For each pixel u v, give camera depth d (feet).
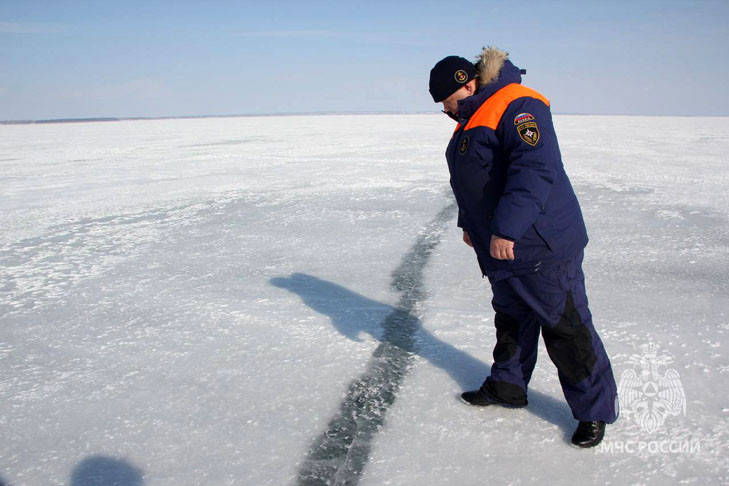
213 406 6.85
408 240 15.10
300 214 18.84
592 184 24.09
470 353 8.14
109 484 5.42
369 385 7.26
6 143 68.08
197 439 6.15
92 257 14.03
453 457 5.67
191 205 20.92
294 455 5.80
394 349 8.36
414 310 9.98
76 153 48.26
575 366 5.69
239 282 11.82
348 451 5.83
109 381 7.57
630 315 9.37
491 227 5.48
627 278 11.49
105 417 6.66
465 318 9.52
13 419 6.67
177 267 13.01
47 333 9.31
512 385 6.40
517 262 5.63
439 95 5.88
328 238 15.51
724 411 6.35
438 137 63.21
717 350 7.93
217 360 8.12
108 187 26.17
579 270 5.74
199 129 105.19
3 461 5.85
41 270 12.98
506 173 5.67
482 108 5.66
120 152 48.37
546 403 6.68
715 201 19.81
